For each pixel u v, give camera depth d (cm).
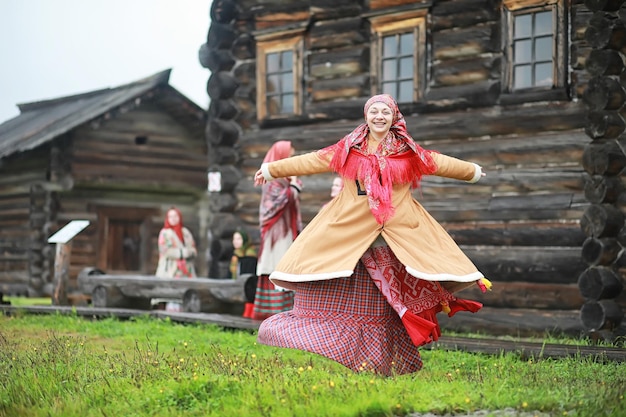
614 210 1070
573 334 1093
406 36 1314
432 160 693
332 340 666
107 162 2269
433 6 1269
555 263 1120
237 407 572
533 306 1132
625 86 1084
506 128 1179
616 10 1084
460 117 1222
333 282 679
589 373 730
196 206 2475
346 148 685
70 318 1240
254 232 1446
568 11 1142
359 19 1360
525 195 1156
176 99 2311
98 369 727
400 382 627
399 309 655
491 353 866
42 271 2219
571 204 1120
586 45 1127
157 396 602
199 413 571
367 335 672
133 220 2364
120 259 2339
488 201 1180
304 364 770
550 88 1148
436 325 689
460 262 677
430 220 695
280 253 1106
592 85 1083
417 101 1273
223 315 1192
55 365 719
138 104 2272
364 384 609
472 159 1202
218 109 1477
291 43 1430
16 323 1201
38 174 2258
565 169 1133
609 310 1055
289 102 1451
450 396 590
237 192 1470
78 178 2219
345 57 1373
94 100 2478
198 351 866
